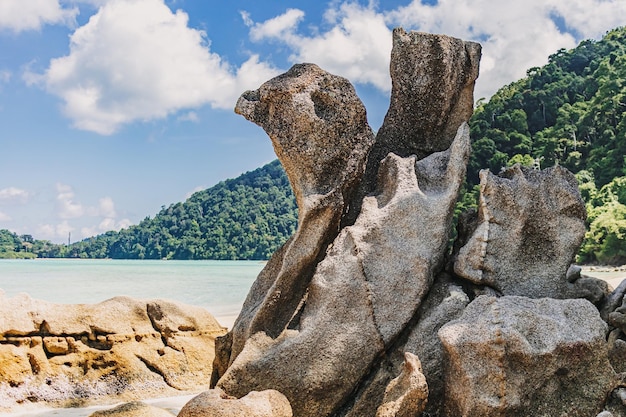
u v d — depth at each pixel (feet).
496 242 29.19
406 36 34.58
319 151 30.35
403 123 34.22
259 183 430.20
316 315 27.66
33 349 38.04
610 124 250.78
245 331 29.45
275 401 24.32
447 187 30.35
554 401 24.30
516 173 30.45
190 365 42.09
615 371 26.50
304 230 29.66
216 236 402.52
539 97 280.72
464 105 34.71
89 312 40.55
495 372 23.72
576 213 30.17
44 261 446.60
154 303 43.24
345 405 27.43
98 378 39.17
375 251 28.60
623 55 288.10
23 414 35.50
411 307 28.12
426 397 24.40
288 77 31.22
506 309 24.95
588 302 25.79
